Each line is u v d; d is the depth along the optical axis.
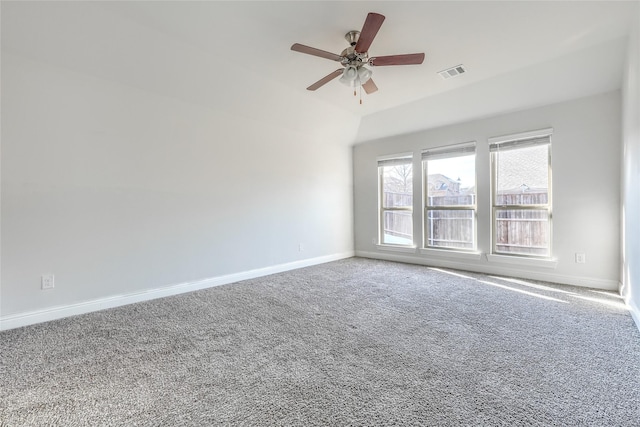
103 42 2.76
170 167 3.56
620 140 3.28
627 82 2.80
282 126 4.73
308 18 2.50
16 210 2.63
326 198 5.47
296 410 1.51
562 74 3.30
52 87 2.79
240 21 2.56
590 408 1.48
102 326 2.61
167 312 2.95
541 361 1.94
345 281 4.04
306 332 2.43
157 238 3.46
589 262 3.53
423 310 2.89
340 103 4.45
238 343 2.25
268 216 4.57
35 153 2.71
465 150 4.50
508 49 2.96
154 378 1.81
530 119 3.89
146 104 3.38
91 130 3.01
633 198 2.57
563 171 3.66
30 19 2.43
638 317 2.39
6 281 2.59
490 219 4.28
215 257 3.96
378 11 2.39
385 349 2.13
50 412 1.52
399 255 5.34
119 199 3.19
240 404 1.56
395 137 5.34
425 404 1.54
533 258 3.92
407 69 3.37
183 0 2.31
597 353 2.02
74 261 2.92
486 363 1.92
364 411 1.49
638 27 2.23
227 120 4.09
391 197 5.51
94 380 1.79
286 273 4.57
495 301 3.11
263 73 3.55
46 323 2.69
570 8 2.35
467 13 2.41
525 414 1.45
